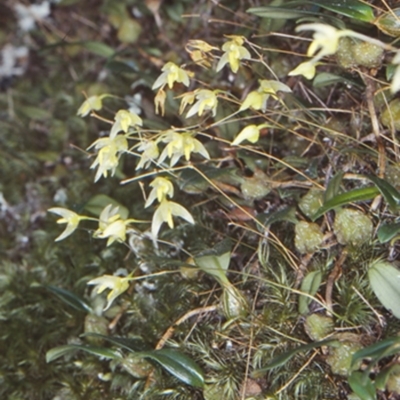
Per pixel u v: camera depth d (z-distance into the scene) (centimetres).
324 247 31
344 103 34
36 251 36
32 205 38
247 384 31
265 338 31
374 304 31
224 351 31
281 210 32
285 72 35
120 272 34
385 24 31
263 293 32
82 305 33
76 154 38
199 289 32
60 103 40
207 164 34
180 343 32
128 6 39
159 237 34
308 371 30
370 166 32
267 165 33
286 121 34
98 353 31
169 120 36
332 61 33
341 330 30
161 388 31
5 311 35
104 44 38
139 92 38
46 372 33
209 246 33
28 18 41
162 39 38
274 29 35
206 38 37
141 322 33
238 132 34
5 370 33
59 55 40
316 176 32
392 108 31
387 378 29
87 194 37
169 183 30
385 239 29
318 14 31
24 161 39
